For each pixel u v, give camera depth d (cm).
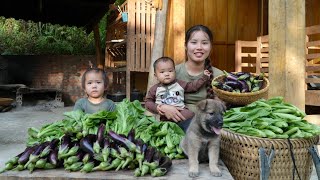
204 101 229
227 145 265
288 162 248
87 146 227
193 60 334
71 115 287
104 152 223
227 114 281
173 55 689
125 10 956
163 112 323
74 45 1593
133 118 282
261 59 788
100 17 1238
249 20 1005
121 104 299
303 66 499
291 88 497
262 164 235
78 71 1377
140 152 222
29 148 236
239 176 257
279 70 502
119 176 213
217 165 232
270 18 511
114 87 1202
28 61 1385
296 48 496
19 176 214
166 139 270
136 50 877
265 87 303
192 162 227
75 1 1141
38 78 1383
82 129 252
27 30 1709
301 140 251
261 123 258
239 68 842
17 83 1384
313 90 608
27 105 1277
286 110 271
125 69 935
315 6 895
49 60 1378
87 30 1429
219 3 989
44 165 224
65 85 1378
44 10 1238
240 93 292
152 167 217
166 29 690
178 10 680
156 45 634
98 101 376
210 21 986
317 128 264
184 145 250
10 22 1714
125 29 980
